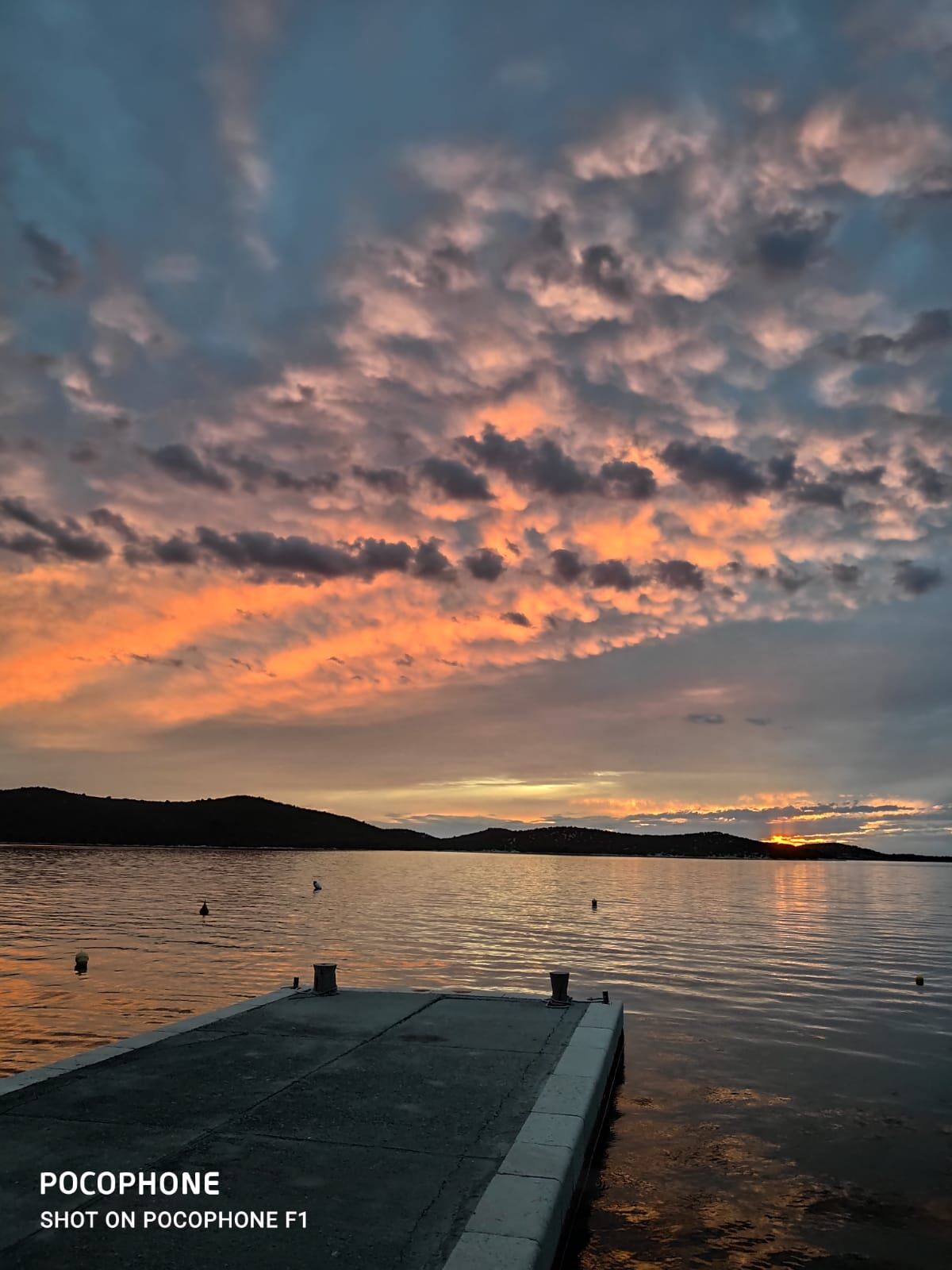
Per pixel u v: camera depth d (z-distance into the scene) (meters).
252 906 50.56
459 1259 4.88
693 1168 9.42
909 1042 16.03
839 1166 9.55
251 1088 8.33
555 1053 9.95
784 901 67.19
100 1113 7.50
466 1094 8.24
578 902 60.44
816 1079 13.31
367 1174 6.22
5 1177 6.04
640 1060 14.41
